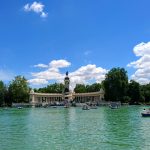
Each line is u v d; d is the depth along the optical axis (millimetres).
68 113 126125
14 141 46156
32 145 42438
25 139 48125
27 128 65375
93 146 41156
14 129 63531
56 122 80125
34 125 72312
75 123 76125
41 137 50188
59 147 40719
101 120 84688
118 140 46062
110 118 91812
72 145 42094
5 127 68375
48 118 96688
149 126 65812
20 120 89938
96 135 52062
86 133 54906
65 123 76625
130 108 167875
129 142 44125
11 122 82562
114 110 147125
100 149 39031
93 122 78438
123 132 55781
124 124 71438
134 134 52688
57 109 176000
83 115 109750
